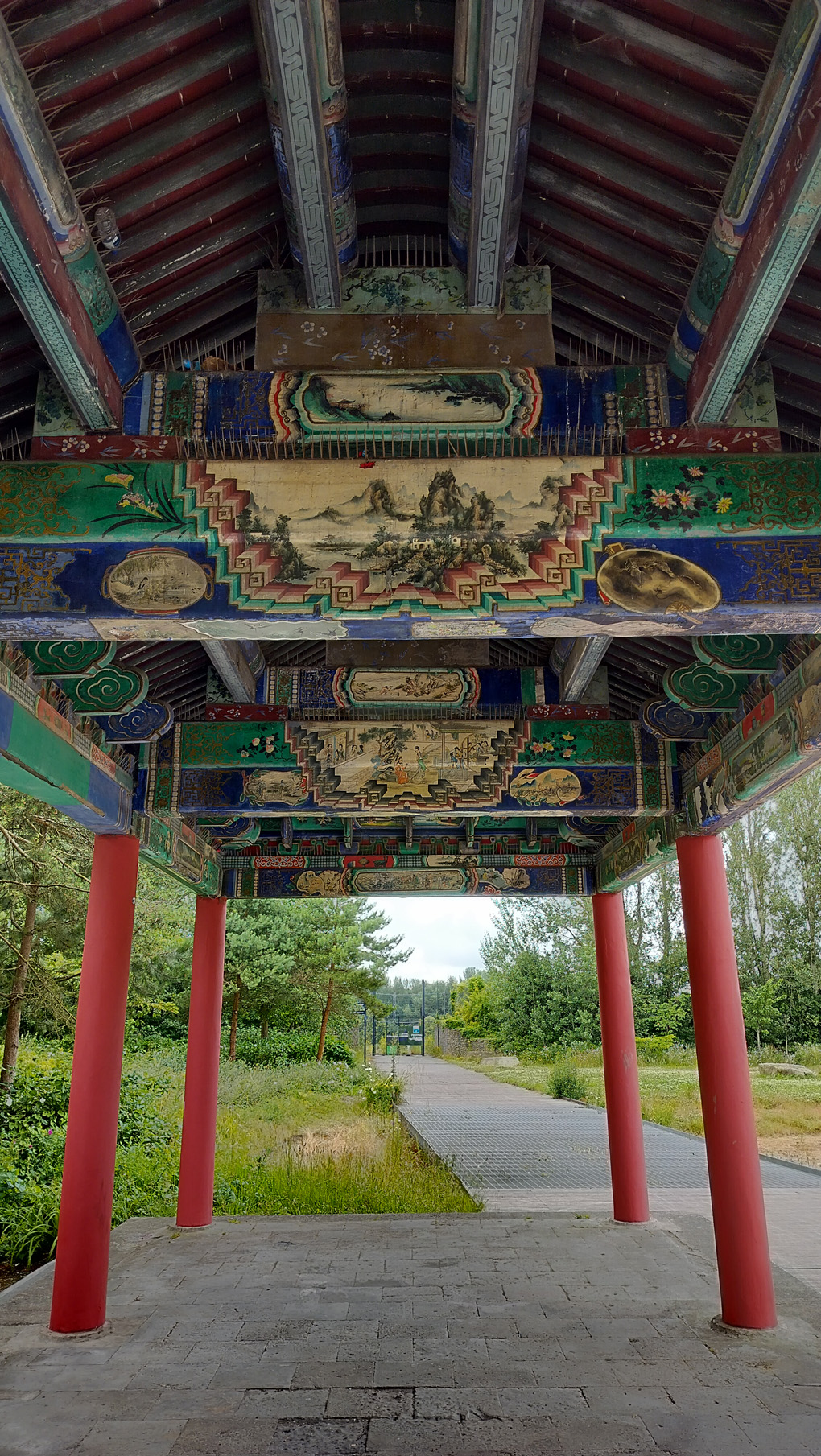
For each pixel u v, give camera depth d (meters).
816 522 4.34
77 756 6.57
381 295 4.66
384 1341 6.55
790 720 5.78
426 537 4.38
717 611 4.31
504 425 4.52
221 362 4.66
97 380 4.20
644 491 4.40
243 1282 7.95
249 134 3.93
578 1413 5.37
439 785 7.68
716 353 3.99
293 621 4.38
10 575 4.40
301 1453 4.91
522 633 4.59
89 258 3.85
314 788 7.72
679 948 35.47
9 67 2.99
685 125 3.60
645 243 4.19
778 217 3.22
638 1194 10.09
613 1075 10.46
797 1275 8.18
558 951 39.56
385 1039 67.31
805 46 2.83
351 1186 11.30
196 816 9.62
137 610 4.35
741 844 34.28
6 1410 5.44
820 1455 4.83
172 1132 13.66
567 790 7.71
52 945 15.09
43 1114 12.27
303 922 28.62
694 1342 6.48
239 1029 30.14
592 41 3.51
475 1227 9.93
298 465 4.47
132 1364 6.13
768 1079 24.84
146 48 3.43
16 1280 8.84
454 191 4.02
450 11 3.70
